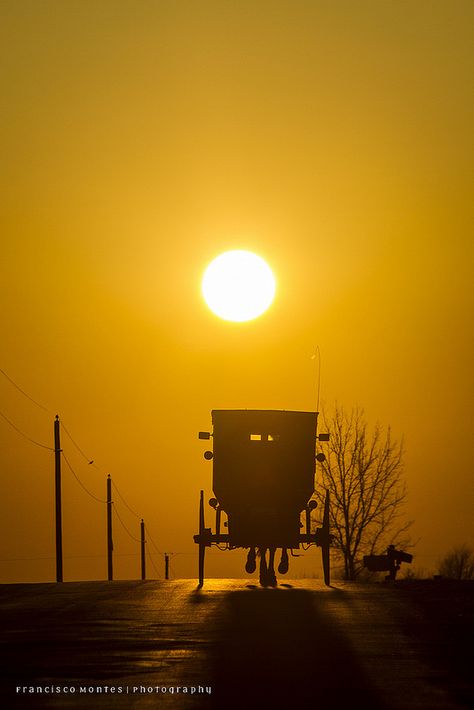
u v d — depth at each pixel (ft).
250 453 393.70
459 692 161.79
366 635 220.23
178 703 155.84
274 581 392.27
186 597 314.55
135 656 194.29
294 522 392.47
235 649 201.67
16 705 156.15
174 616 256.73
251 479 393.09
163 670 180.75
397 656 193.26
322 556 391.24
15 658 193.26
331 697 158.51
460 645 205.77
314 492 399.65
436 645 205.77
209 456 395.14
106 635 221.25
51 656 194.80
